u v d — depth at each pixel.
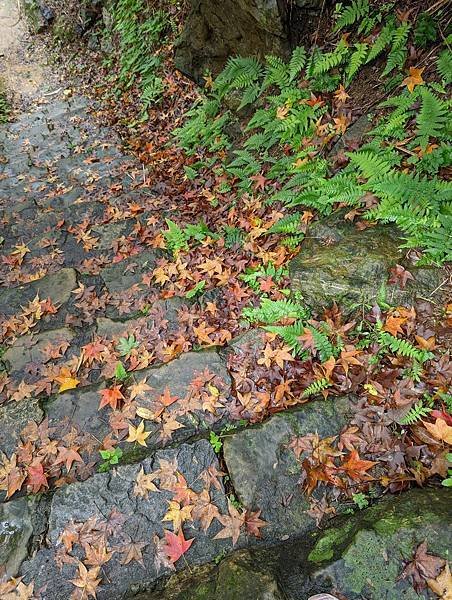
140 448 3.16
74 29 12.62
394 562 2.19
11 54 13.17
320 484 2.73
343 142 4.89
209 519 2.67
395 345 3.14
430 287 3.38
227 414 3.27
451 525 2.22
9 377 3.90
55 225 6.13
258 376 3.45
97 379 3.81
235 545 2.60
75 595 2.48
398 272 3.45
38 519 2.73
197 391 3.38
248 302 4.19
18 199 7.32
